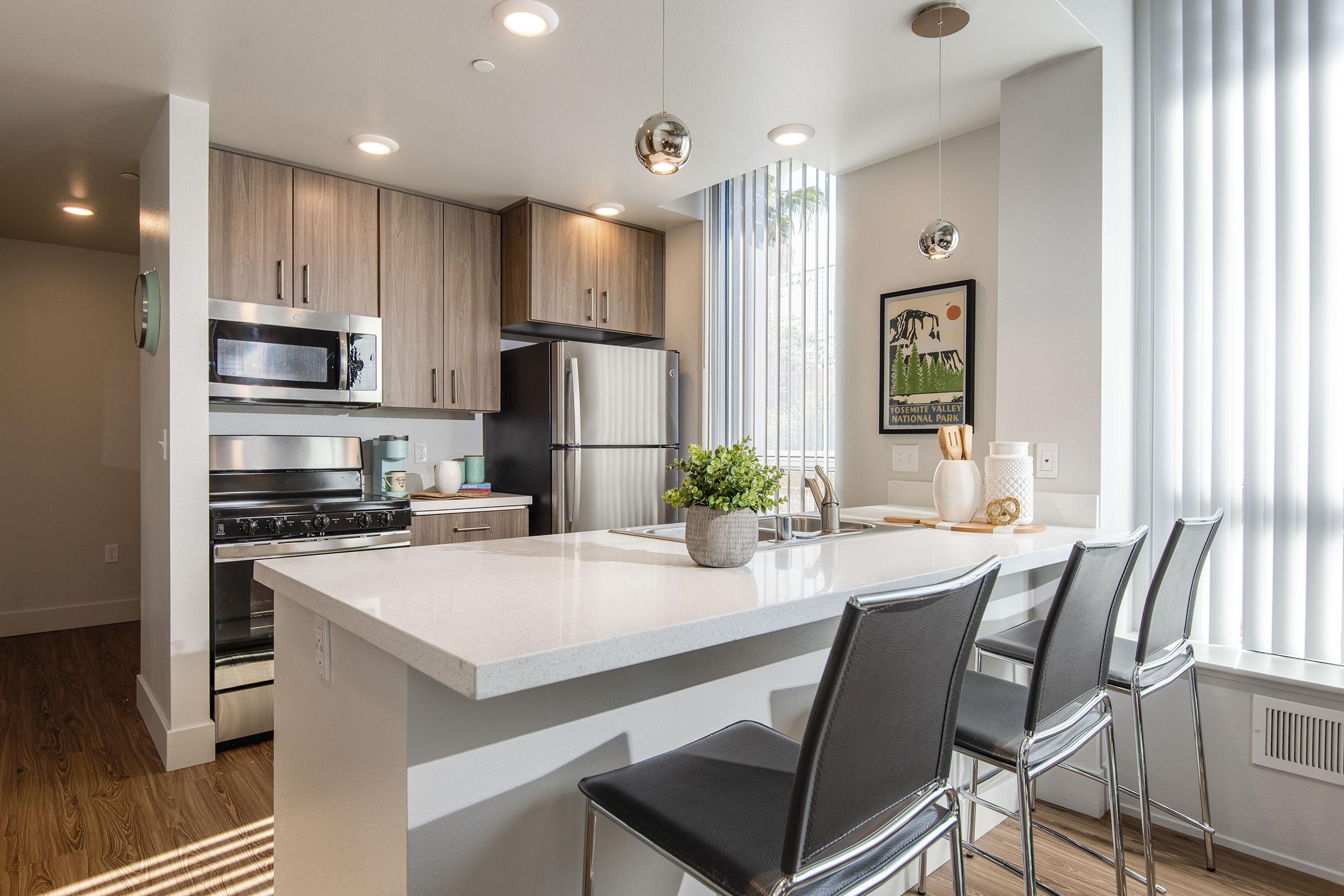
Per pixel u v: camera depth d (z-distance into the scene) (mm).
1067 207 2346
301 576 1479
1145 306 2404
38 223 3947
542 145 3014
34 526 4375
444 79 2475
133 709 3172
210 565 2691
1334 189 2035
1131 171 2416
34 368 4363
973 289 2850
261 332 2957
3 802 2357
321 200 3246
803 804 917
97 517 4559
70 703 3232
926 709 1083
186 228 2594
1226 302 2227
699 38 2232
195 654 2629
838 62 2375
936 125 2844
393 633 1087
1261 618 2170
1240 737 2078
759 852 1005
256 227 3064
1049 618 1340
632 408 3852
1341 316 2029
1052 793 2391
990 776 1932
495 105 2664
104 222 3924
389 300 3428
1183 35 2328
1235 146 2215
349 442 3367
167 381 2613
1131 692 1741
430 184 3451
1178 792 2180
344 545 2998
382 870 1192
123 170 3199
